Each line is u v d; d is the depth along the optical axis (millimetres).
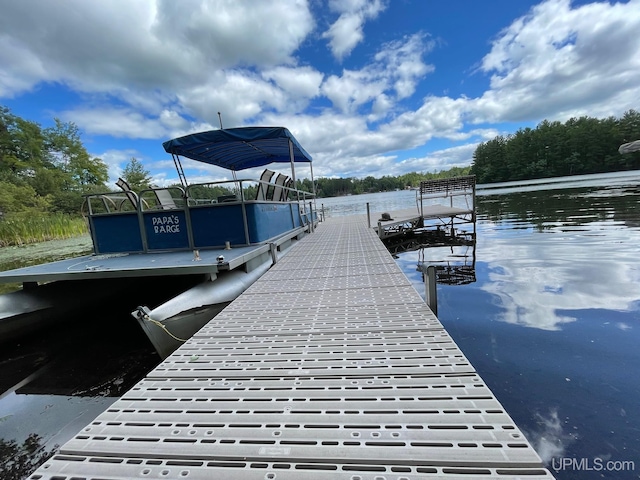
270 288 3205
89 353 3148
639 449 1528
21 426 2100
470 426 1093
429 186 10586
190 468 986
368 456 982
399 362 1575
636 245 5910
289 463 982
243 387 1450
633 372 2158
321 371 1545
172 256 3773
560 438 1619
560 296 3768
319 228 9414
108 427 1205
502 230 9742
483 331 2986
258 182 4242
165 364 1719
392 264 3854
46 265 3607
